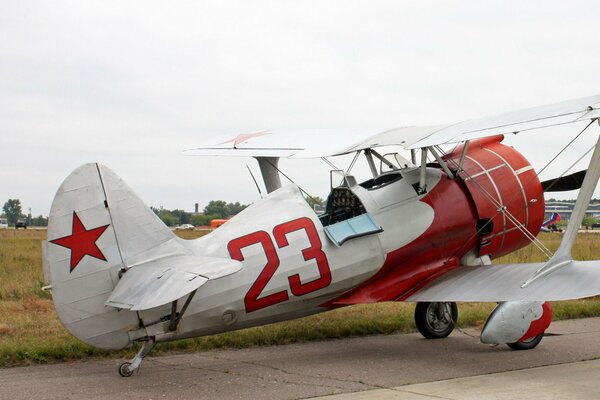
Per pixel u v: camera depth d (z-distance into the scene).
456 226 9.52
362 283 8.88
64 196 7.11
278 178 11.27
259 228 8.09
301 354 8.81
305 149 9.83
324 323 10.59
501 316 8.61
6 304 12.07
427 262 9.38
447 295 8.57
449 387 7.01
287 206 8.39
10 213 156.12
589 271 8.16
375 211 8.99
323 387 7.02
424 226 9.26
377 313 11.62
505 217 9.91
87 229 7.17
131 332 7.29
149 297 6.53
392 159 10.32
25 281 14.80
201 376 7.52
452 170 9.81
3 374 7.61
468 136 7.99
